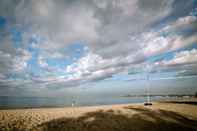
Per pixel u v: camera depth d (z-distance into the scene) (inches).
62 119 414.3
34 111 569.0
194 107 714.8
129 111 572.1
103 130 317.7
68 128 327.9
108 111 573.3
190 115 486.6
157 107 715.4
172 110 598.9
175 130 321.1
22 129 316.5
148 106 780.6
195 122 391.5
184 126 351.3
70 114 498.6
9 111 548.4
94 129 323.9
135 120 409.7
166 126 351.6
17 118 416.5
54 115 476.7
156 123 378.3
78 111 573.6
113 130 319.0
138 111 572.7
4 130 307.6
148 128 334.6
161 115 485.4
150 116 467.5
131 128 334.6
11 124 352.2
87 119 418.6
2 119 397.7
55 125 350.0
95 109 645.3
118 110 602.9
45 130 312.0
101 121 395.2
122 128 334.0
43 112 538.0
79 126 344.8
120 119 421.4
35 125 348.2
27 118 420.8
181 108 673.0
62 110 610.9
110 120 407.8
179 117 452.4
